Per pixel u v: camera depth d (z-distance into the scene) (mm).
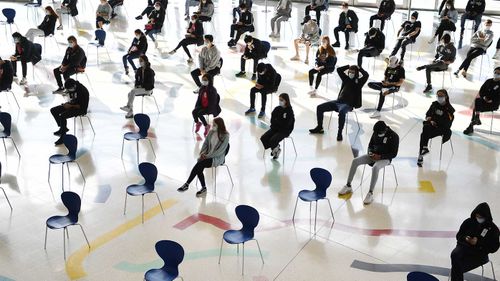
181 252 7109
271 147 11195
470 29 19797
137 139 11227
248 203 9891
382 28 19484
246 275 8023
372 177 9789
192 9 22875
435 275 7969
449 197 9984
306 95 14766
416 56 17516
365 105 14164
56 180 10773
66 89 12398
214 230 9141
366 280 7883
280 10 19156
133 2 23875
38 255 8578
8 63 13945
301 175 10828
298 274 8047
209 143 10109
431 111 11219
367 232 9016
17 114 13672
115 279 8000
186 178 10781
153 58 17594
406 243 8719
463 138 12250
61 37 19266
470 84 15273
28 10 22219
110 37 19438
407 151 11711
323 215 9508
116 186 10531
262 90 13312
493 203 9773
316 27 16969
